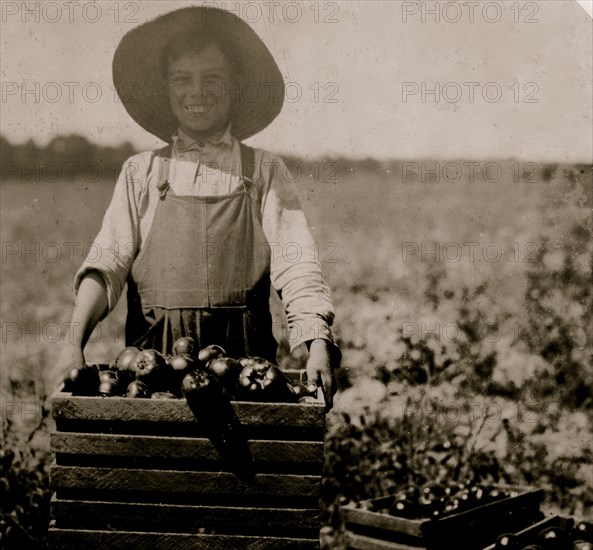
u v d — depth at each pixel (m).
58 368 3.65
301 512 3.06
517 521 3.77
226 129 4.03
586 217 5.34
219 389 3.05
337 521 4.46
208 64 3.96
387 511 3.61
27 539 4.23
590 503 4.68
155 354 3.32
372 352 5.07
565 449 4.84
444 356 5.05
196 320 3.87
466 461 4.75
